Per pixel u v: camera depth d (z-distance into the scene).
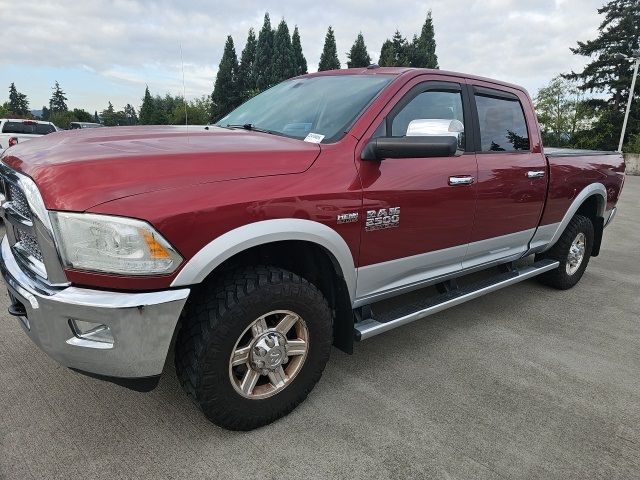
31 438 2.26
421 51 49.00
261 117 3.20
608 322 4.05
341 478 2.11
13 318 3.51
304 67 45.88
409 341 3.49
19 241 2.38
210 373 2.13
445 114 3.14
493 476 2.16
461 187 3.07
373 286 2.79
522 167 3.62
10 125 14.17
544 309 4.29
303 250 2.56
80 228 1.82
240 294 2.14
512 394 2.84
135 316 1.89
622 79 42.31
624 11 43.97
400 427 2.47
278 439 2.33
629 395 2.90
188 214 1.93
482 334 3.68
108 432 2.32
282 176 2.24
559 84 45.25
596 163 4.63
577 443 2.41
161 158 2.04
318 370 2.54
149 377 2.04
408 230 2.81
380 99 2.74
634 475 2.21
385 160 2.66
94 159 1.97
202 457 2.19
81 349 1.94
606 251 6.93
